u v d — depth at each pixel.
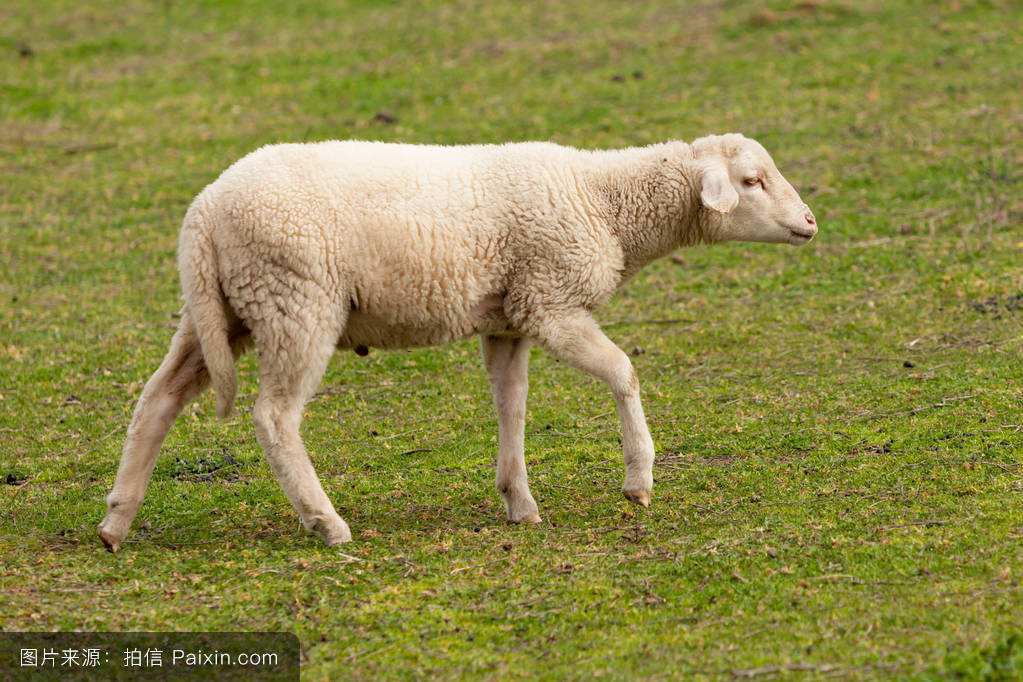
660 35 41.00
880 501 16.03
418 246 15.38
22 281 27.12
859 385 20.62
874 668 11.78
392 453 19.45
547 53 40.03
